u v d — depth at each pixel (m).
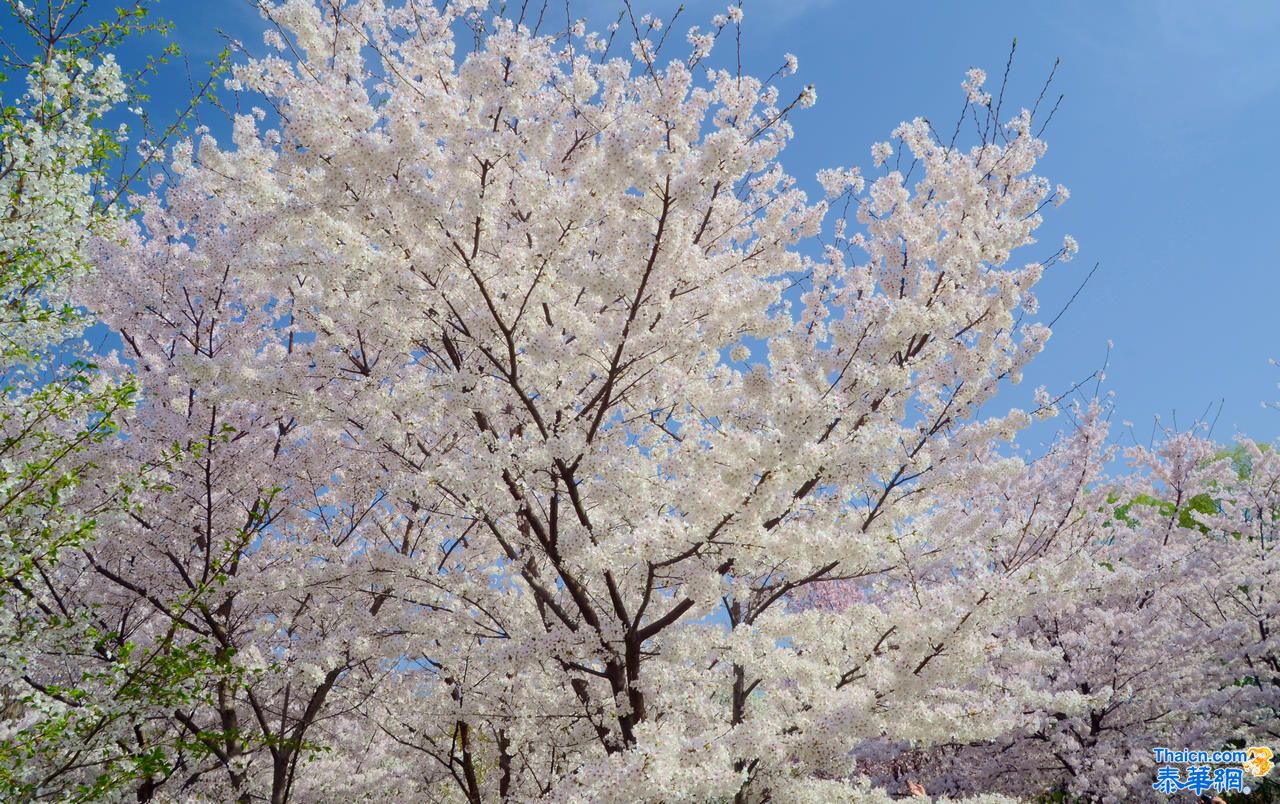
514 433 8.01
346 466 8.59
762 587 7.29
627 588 7.59
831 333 6.96
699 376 7.83
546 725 8.26
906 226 7.65
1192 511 15.98
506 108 6.34
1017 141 7.63
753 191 8.00
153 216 9.09
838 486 5.73
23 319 6.44
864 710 5.15
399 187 5.84
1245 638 11.87
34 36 7.73
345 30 6.82
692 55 6.49
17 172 6.82
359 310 6.79
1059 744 10.59
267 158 6.71
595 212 6.61
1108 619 10.74
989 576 5.34
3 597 6.02
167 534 8.53
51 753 5.84
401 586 7.31
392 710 9.31
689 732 7.30
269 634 8.80
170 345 8.87
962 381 7.22
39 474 5.76
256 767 8.47
